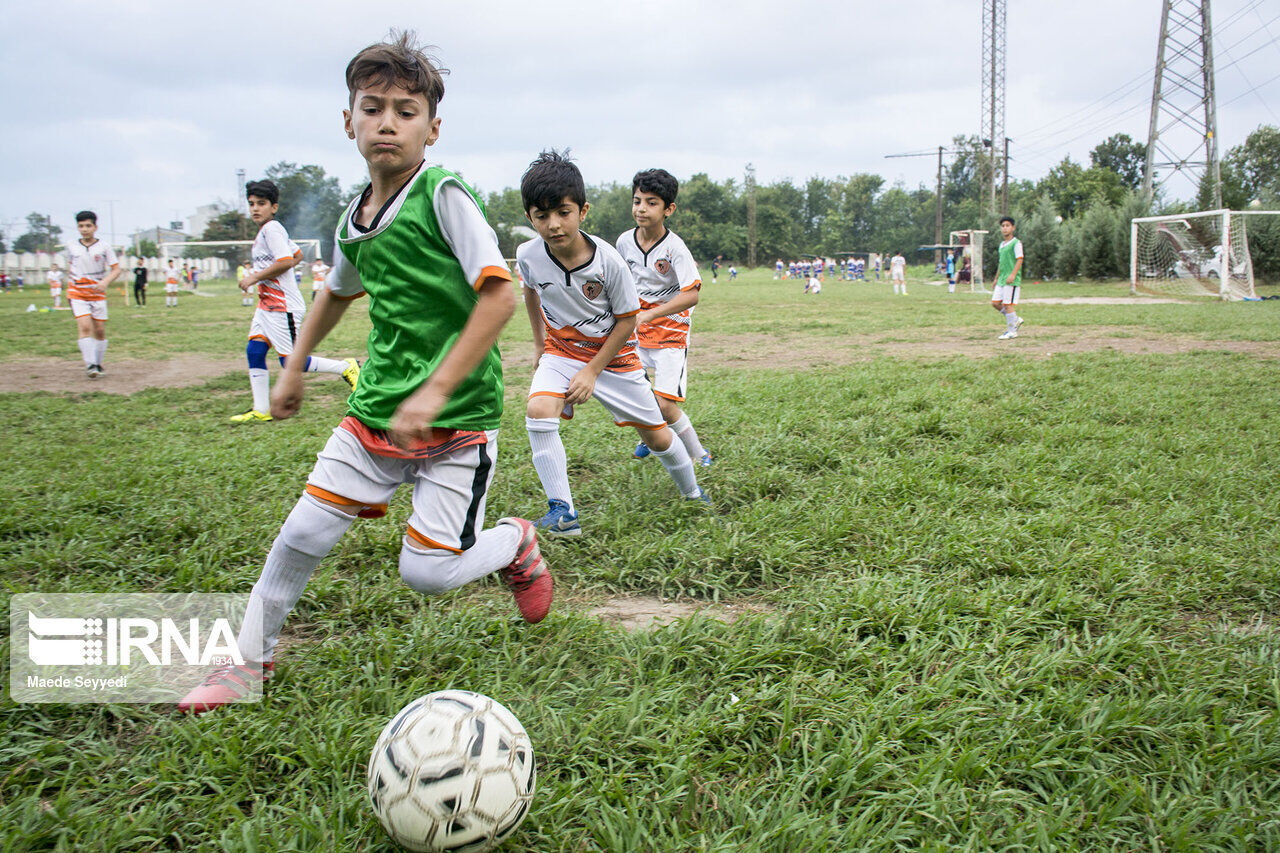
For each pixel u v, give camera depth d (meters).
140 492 4.52
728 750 2.23
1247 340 11.34
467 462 2.49
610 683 2.58
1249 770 2.21
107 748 2.28
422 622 2.96
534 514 4.26
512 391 8.50
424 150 2.36
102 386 9.29
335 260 2.57
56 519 4.05
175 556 3.70
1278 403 6.51
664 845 1.92
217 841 1.93
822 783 2.12
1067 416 6.23
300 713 2.41
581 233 3.78
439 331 2.41
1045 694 2.50
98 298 9.73
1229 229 23.28
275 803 2.08
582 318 3.93
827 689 2.53
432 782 1.76
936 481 4.63
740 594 3.43
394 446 2.42
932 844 1.91
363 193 2.48
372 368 2.47
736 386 7.85
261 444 5.62
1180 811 2.04
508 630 2.92
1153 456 5.03
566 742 2.29
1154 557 3.56
